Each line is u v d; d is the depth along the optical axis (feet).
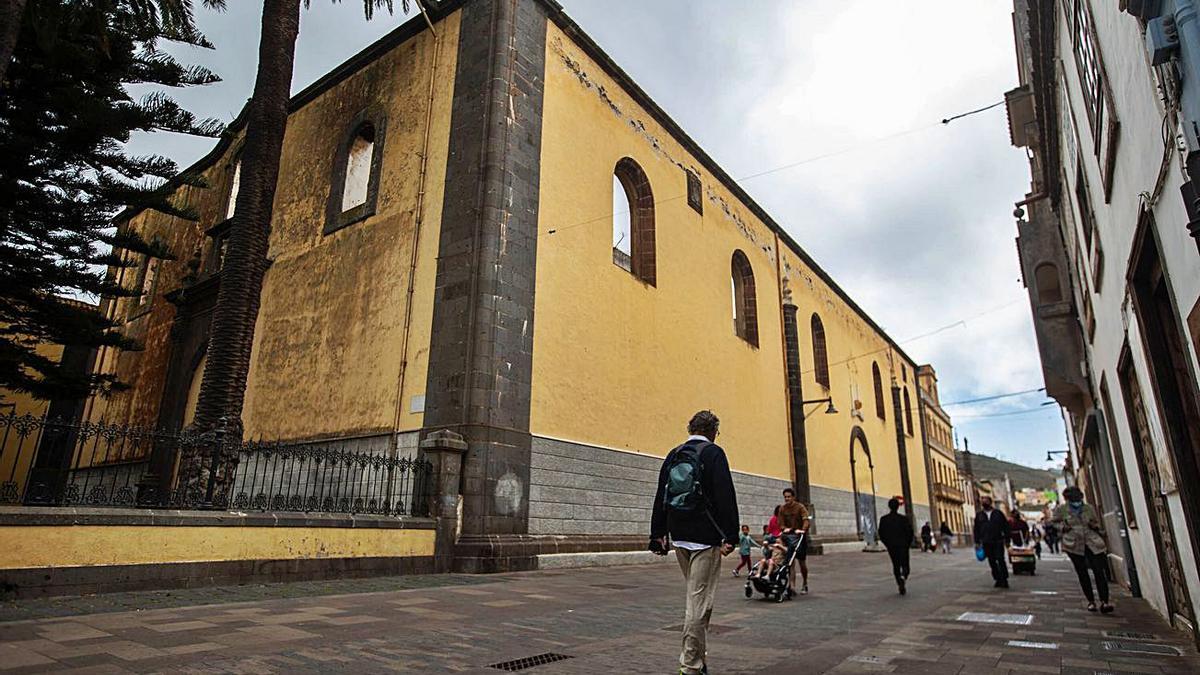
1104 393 32.99
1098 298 27.22
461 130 45.37
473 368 39.22
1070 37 21.06
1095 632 21.43
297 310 53.93
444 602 24.31
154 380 71.20
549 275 45.32
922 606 28.48
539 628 20.02
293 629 17.79
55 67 39.06
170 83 43.65
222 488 29.27
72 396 47.44
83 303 73.87
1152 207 13.60
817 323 100.12
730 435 66.85
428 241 44.73
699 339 63.82
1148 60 11.46
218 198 74.23
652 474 52.26
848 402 106.42
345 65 58.54
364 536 30.81
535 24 48.70
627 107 58.49
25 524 20.08
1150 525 23.97
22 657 13.60
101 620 17.62
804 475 80.74
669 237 61.67
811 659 16.57
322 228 54.90
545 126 47.57
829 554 82.69
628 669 15.05
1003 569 38.55
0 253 40.34
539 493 41.16
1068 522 27.91
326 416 47.19
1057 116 30.12
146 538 22.94
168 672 13.19
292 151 62.69
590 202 50.98
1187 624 20.33
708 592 13.53
